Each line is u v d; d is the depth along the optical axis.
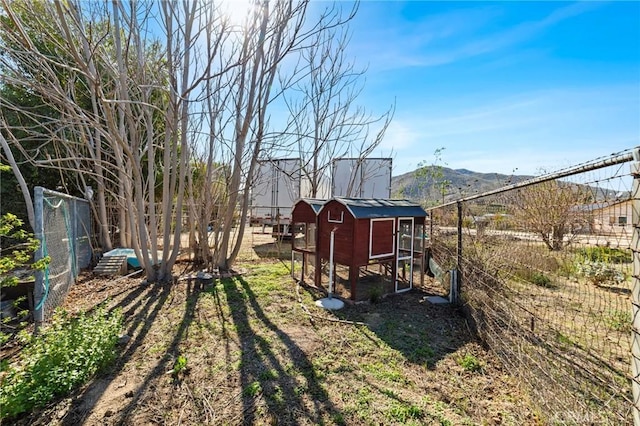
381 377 3.15
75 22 3.93
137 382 3.02
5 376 2.84
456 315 4.96
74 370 2.82
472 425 2.45
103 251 9.11
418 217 6.42
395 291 6.07
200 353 3.61
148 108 6.88
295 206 7.04
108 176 9.86
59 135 8.39
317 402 2.74
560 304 4.09
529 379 2.88
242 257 9.80
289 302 5.45
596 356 3.27
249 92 6.98
